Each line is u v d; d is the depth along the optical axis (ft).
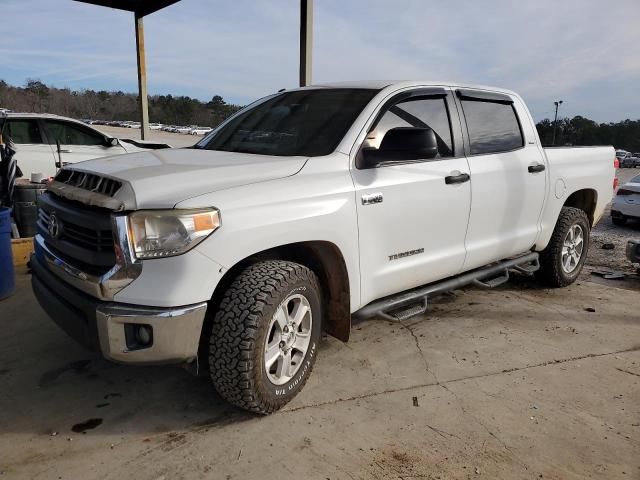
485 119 14.30
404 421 9.62
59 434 9.08
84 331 8.71
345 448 8.80
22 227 20.27
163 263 8.15
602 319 15.02
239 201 8.75
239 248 8.65
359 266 10.73
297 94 13.32
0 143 19.75
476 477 8.17
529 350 12.80
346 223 10.25
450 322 14.51
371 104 11.54
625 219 36.50
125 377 11.09
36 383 10.79
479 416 9.84
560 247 17.03
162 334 8.15
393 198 11.21
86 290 8.64
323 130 11.33
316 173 10.08
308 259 10.79
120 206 8.22
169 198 8.28
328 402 10.21
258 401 9.13
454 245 13.06
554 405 10.29
